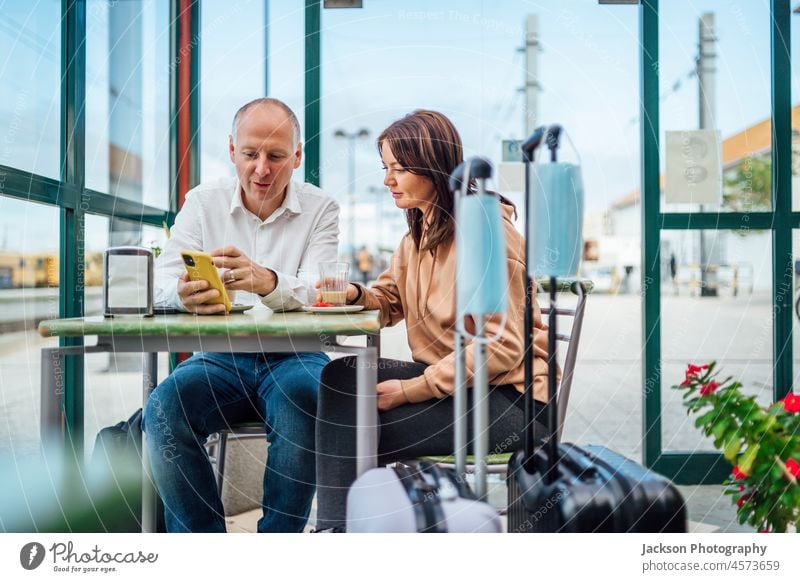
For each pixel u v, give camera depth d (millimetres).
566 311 1166
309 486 1214
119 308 977
